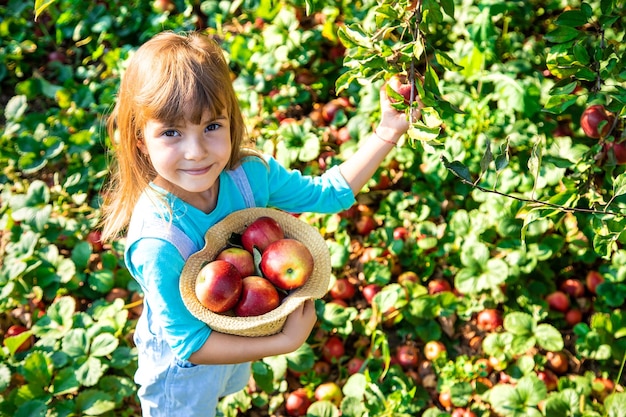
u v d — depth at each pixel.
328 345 1.90
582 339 1.83
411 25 1.31
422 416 1.73
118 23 2.70
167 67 1.19
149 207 1.27
